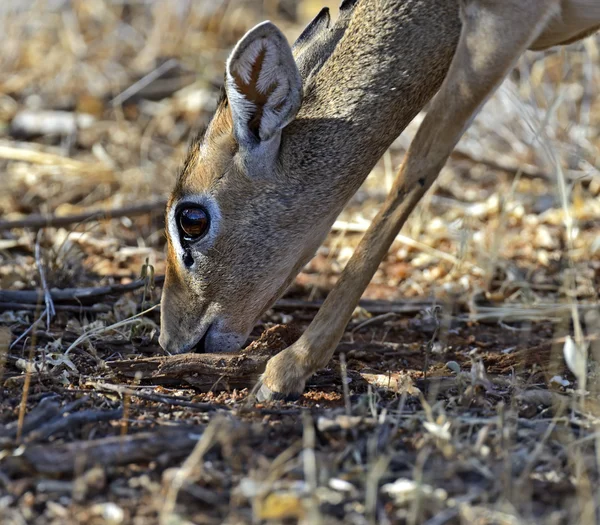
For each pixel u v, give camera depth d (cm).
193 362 934
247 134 923
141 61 1991
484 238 1424
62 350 1023
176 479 704
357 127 952
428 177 905
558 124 1620
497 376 973
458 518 682
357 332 1141
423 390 922
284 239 962
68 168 1603
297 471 724
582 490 705
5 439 772
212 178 946
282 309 1201
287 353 900
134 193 1566
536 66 1753
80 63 1953
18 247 1345
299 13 2159
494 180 1666
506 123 1664
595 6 862
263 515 672
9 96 1886
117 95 1881
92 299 1153
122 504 696
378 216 914
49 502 700
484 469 729
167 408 861
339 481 712
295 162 947
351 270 903
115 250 1355
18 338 1032
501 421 782
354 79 954
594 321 1115
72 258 1273
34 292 1152
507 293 1270
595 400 884
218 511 689
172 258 979
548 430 785
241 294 972
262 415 833
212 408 859
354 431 776
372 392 889
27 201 1541
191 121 1794
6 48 1972
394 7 951
